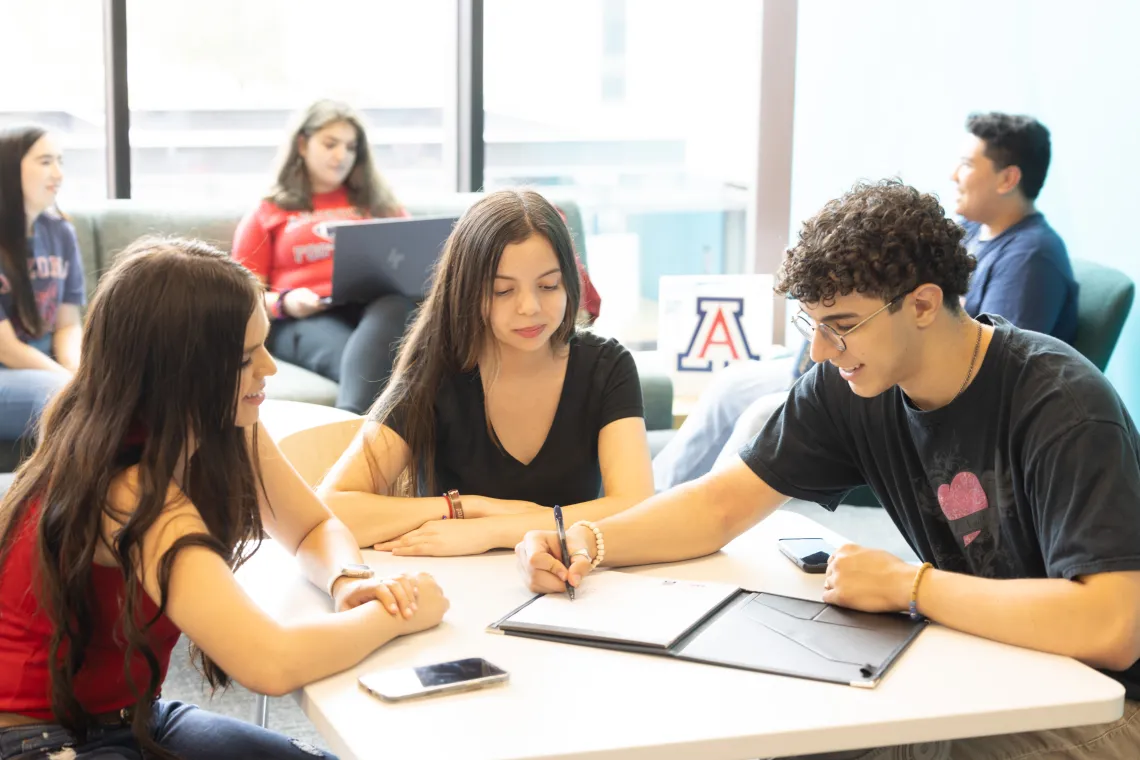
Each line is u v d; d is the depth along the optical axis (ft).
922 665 4.51
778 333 16.22
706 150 16.51
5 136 11.15
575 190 16.48
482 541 5.87
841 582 5.08
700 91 16.30
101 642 4.75
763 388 11.93
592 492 6.91
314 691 4.32
